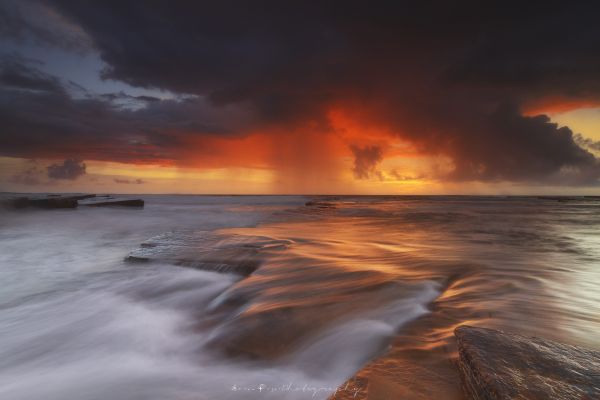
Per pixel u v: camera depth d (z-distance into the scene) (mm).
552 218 26375
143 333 5230
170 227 20219
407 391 2533
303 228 18016
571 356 2480
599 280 6160
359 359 3691
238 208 41938
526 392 2045
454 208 45156
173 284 7723
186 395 3488
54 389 3705
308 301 5473
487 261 8148
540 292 5301
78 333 5309
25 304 6770
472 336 2824
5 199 26172
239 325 4777
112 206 35906
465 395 2457
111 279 8297
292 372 3748
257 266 8344
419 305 4922
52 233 17578
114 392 3619
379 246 11125
